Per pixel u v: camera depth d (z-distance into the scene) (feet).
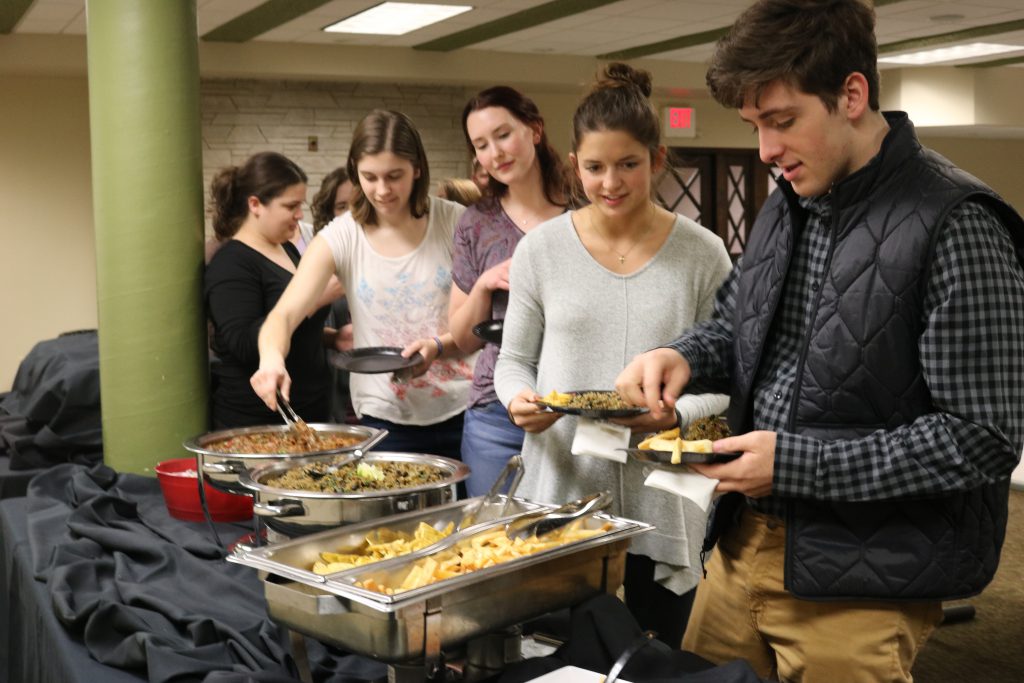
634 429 5.62
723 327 5.58
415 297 8.66
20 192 28.99
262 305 9.55
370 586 4.30
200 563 6.68
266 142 30.73
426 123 32.60
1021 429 4.32
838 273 4.56
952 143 41.60
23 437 10.65
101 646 5.70
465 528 5.08
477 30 27.14
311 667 5.32
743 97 4.42
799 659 5.03
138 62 9.49
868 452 4.43
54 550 6.95
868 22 4.32
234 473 6.59
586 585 4.92
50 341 13.28
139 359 9.72
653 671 4.57
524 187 7.61
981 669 10.52
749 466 4.55
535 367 6.68
